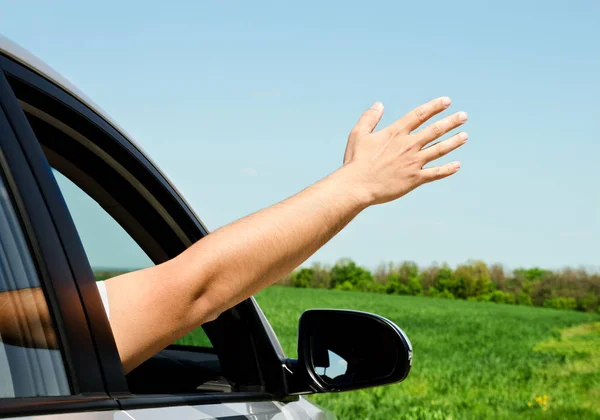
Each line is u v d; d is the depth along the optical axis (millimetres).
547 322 50594
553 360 29062
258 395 1714
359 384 1730
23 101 1410
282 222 1170
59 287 1136
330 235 1212
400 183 1229
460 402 17125
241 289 1165
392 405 15656
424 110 1247
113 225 1730
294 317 43281
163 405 1326
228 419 1501
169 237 1810
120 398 1181
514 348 33688
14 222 1111
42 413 1023
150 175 1738
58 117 1505
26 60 1402
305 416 1845
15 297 1074
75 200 1651
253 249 1153
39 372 1066
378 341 1715
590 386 21938
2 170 1122
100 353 1147
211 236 1179
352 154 1260
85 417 1090
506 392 19859
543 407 17453
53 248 1153
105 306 1167
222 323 1832
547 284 79000
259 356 1797
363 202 1214
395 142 1242
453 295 81750
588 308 76562
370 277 84500
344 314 1761
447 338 37469
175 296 1145
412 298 70125
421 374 22672
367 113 1304
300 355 1810
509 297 79562
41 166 1197
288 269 1197
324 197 1193
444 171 1245
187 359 1891
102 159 1639
